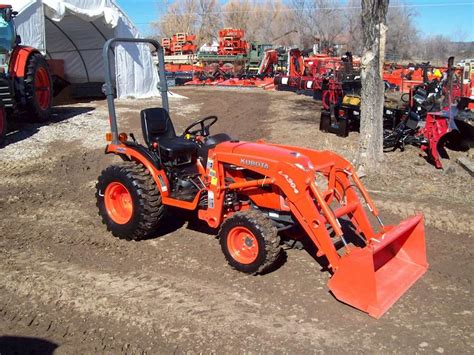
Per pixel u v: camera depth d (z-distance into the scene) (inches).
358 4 1635.1
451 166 326.0
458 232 231.1
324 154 201.2
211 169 197.5
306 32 1721.2
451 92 421.7
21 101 465.4
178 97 771.4
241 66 1190.9
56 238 227.9
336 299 170.1
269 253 178.5
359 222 194.1
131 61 714.2
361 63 311.4
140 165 221.1
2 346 148.0
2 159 363.3
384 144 381.1
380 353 141.2
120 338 149.8
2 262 201.8
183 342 146.6
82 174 341.1
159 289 178.1
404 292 173.6
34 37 555.2
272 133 471.2
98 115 556.1
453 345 145.1
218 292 175.6
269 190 191.8
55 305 168.4
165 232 232.8
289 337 148.3
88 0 640.4
